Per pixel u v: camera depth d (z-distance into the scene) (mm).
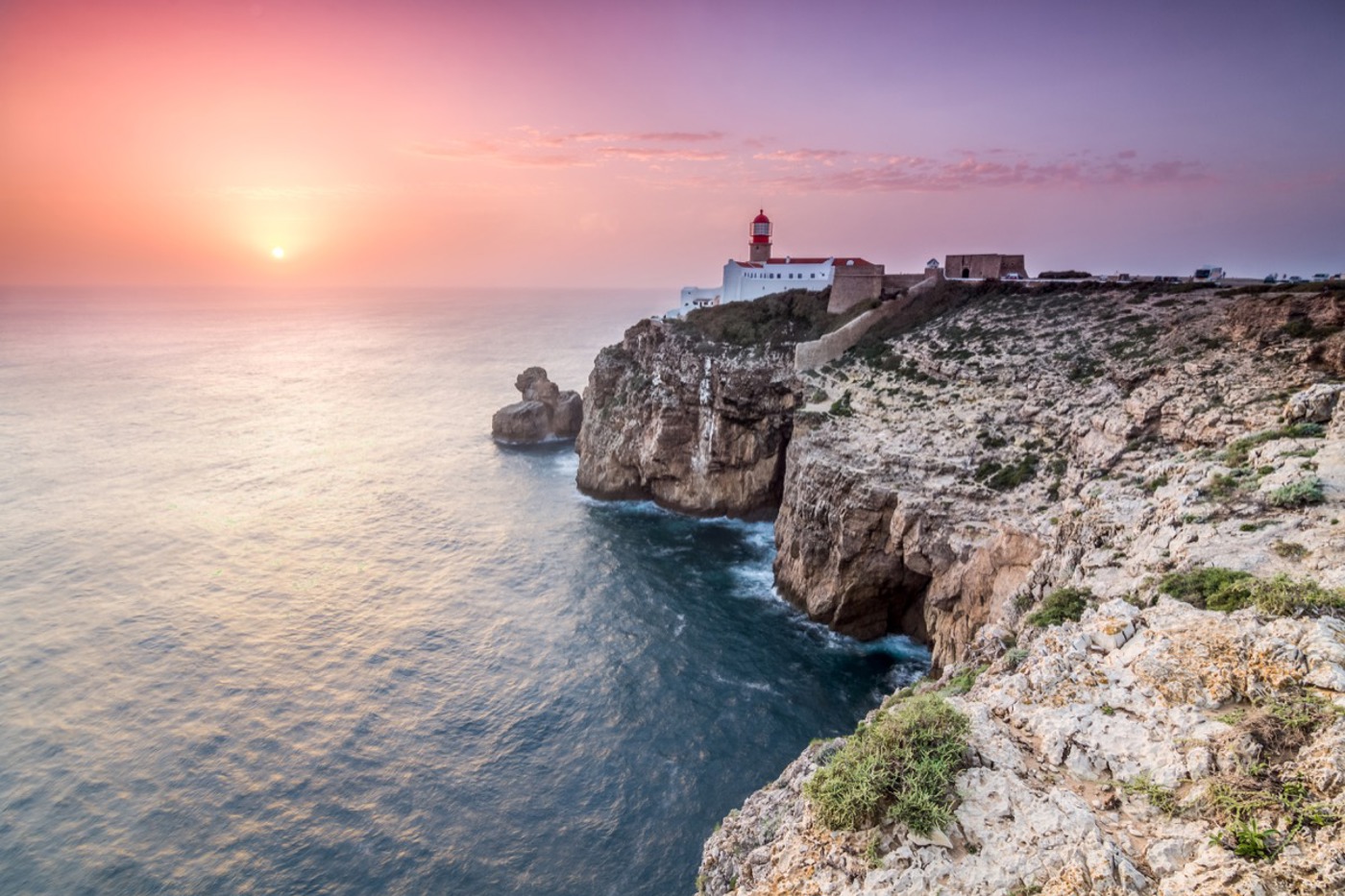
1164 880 9727
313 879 27922
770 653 44719
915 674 42656
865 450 49156
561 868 28688
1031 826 11008
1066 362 46000
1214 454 26562
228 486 76750
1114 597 19734
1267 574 16812
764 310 79188
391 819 30859
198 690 39531
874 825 11867
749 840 16953
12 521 64562
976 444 44312
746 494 68812
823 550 49531
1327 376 30484
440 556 58906
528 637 45906
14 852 28734
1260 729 11188
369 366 176750
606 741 35938
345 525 65562
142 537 61719
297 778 33062
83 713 37344
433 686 40281
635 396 75812
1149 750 11898
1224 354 36938
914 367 56688
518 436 97062
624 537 64562
